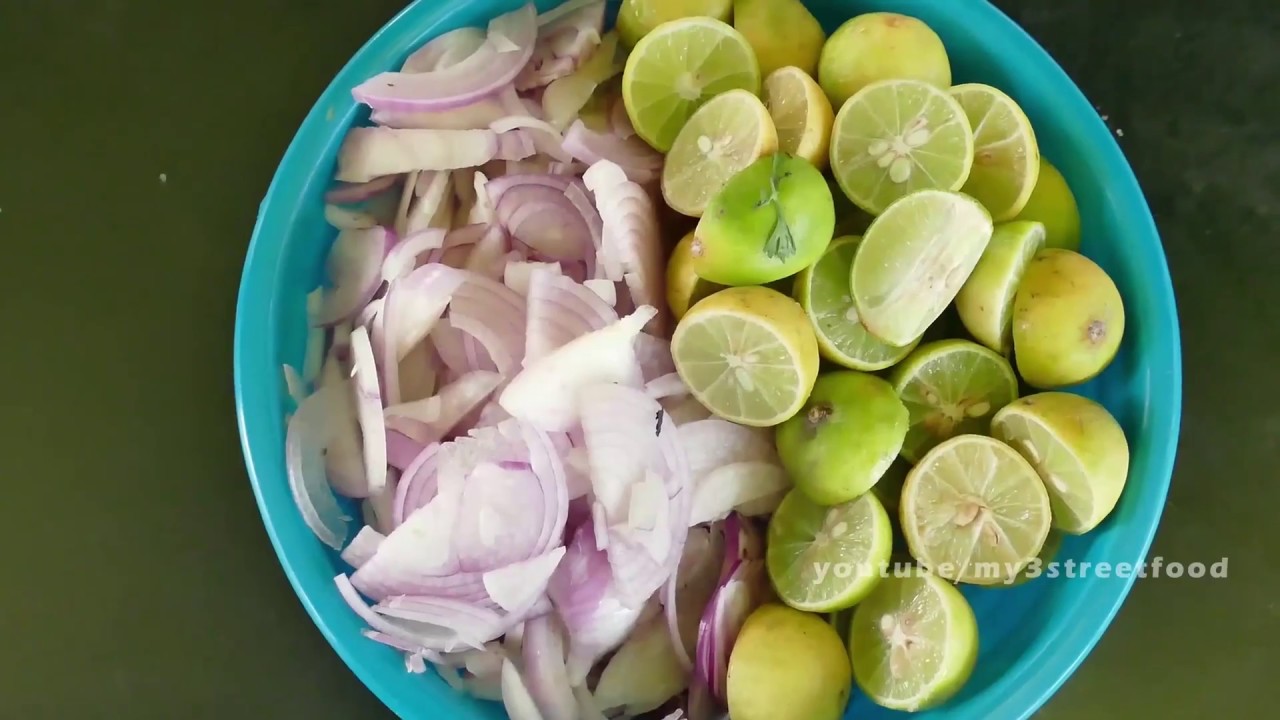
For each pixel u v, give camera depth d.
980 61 0.41
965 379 0.39
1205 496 0.44
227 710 0.43
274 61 0.45
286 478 0.39
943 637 0.37
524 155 0.41
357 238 0.41
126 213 0.45
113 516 0.44
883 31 0.39
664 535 0.38
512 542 0.39
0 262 0.44
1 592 0.43
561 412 0.39
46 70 0.45
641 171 0.41
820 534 0.39
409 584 0.38
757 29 0.41
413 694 0.38
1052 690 0.37
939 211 0.37
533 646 0.39
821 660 0.37
